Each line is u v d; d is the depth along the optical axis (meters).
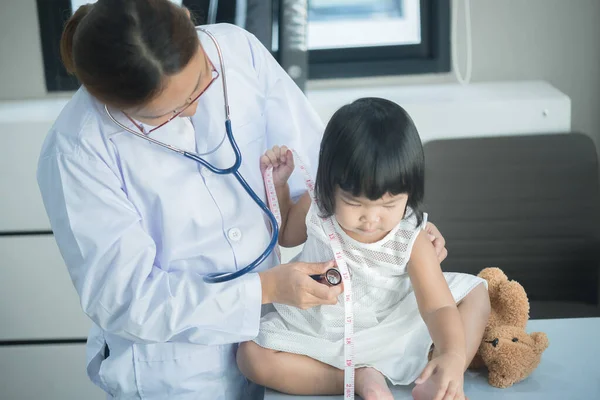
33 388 2.48
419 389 1.15
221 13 2.23
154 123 1.19
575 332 1.42
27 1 2.54
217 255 1.30
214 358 1.34
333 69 2.72
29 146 2.23
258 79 1.46
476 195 2.08
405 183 1.13
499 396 1.23
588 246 2.07
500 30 2.62
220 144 1.30
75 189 1.20
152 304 1.19
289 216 1.45
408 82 2.71
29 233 2.34
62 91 2.64
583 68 2.64
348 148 1.12
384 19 2.72
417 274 1.22
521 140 2.08
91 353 1.42
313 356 1.27
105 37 1.03
